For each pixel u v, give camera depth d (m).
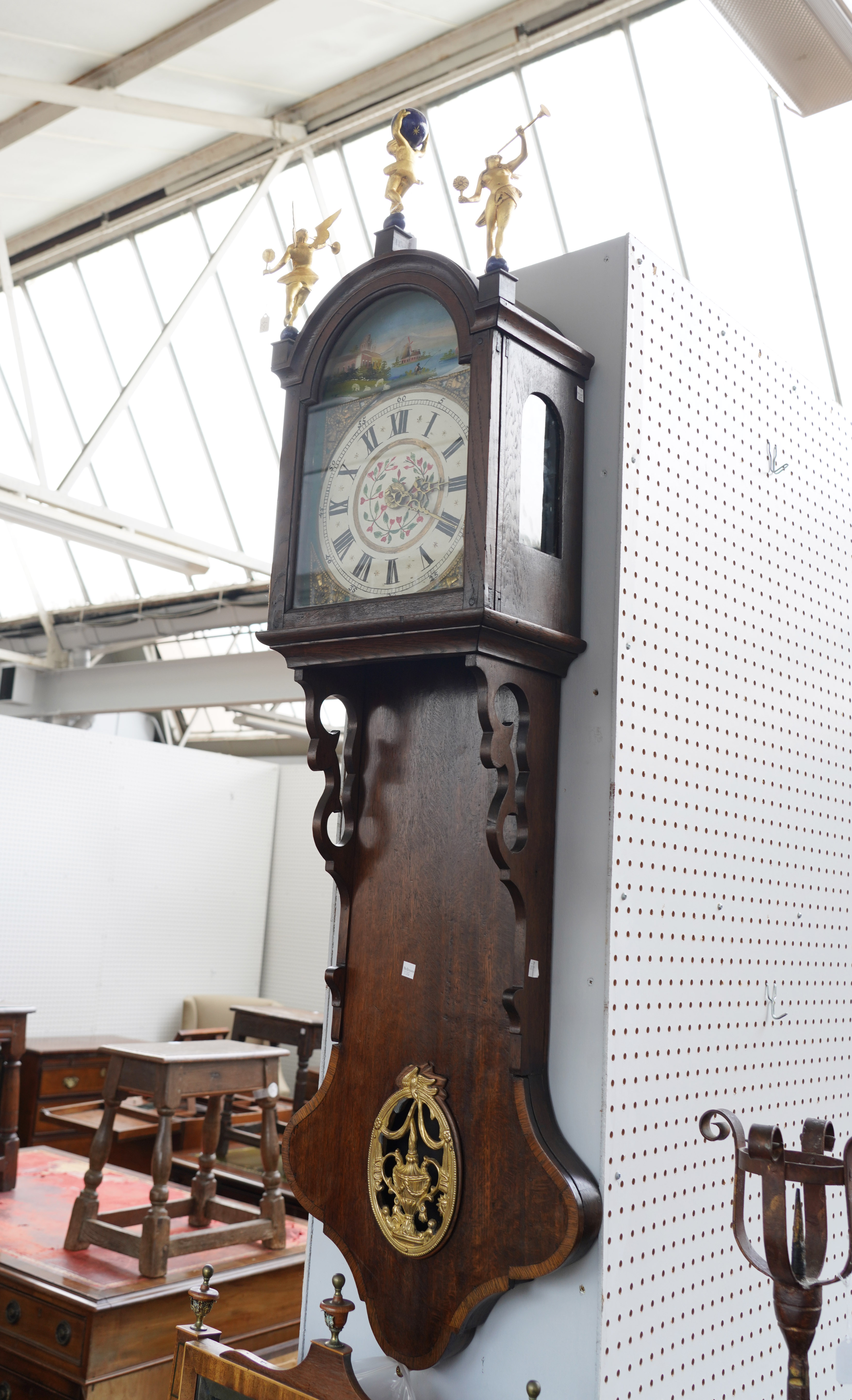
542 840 1.58
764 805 1.99
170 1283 3.03
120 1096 3.37
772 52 2.12
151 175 7.91
